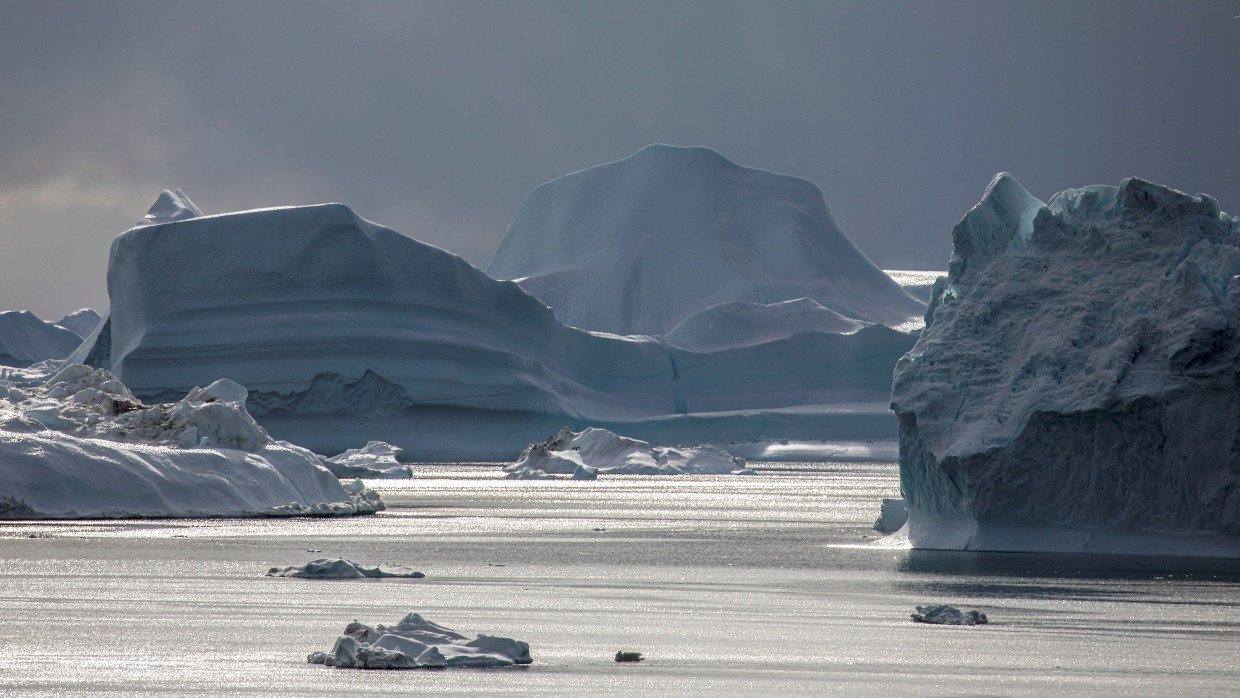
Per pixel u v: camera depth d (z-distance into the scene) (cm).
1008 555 13300
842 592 10275
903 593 10219
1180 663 6869
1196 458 12938
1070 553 13400
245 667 6397
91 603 9025
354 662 6412
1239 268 13675
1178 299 13412
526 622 8362
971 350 14288
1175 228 14225
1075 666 6744
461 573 11712
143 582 10412
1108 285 14100
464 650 6762
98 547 13625
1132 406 13075
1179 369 13075
